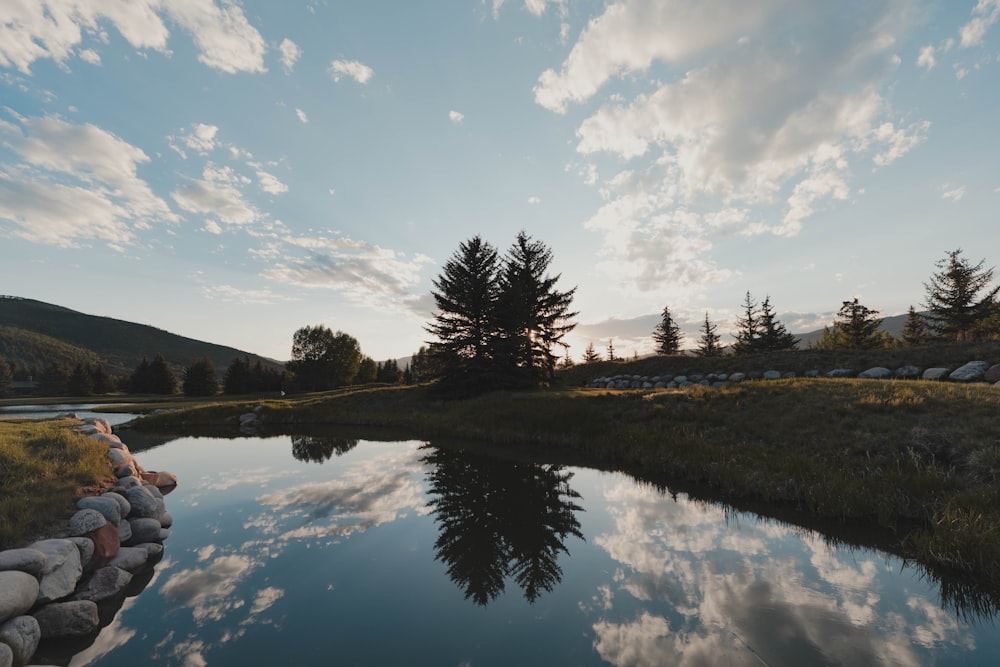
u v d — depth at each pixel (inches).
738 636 195.0
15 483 297.9
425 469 580.1
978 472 359.9
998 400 466.6
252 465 618.5
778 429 549.0
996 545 250.8
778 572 261.4
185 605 234.2
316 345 3225.9
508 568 278.7
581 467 579.5
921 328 1674.5
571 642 195.5
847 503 355.6
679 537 326.0
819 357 1046.4
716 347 2534.5
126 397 2883.9
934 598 226.1
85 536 263.6
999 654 178.1
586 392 985.5
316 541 328.2
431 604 234.2
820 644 187.3
